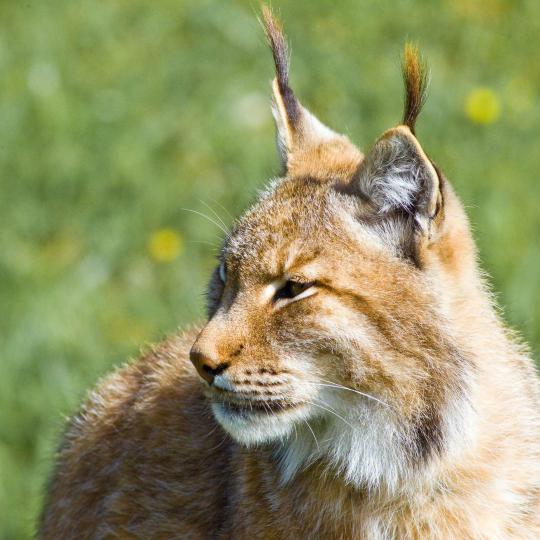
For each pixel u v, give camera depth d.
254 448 9.67
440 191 8.95
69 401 13.81
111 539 10.88
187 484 10.47
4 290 15.38
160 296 15.34
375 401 9.09
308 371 9.06
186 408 10.73
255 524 9.62
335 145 10.23
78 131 17.05
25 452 14.05
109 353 14.35
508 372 9.54
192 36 18.77
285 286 9.11
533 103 17.44
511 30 18.69
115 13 19.31
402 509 9.37
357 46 18.25
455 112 16.88
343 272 8.98
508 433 9.38
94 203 16.34
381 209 9.11
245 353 9.05
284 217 9.27
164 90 17.67
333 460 9.41
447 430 9.16
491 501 9.31
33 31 18.86
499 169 16.06
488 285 9.73
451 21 18.72
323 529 9.52
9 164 16.75
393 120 16.88
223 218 15.90
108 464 11.11
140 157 16.61
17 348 14.57
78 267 15.72
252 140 16.70
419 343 9.01
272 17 10.41
